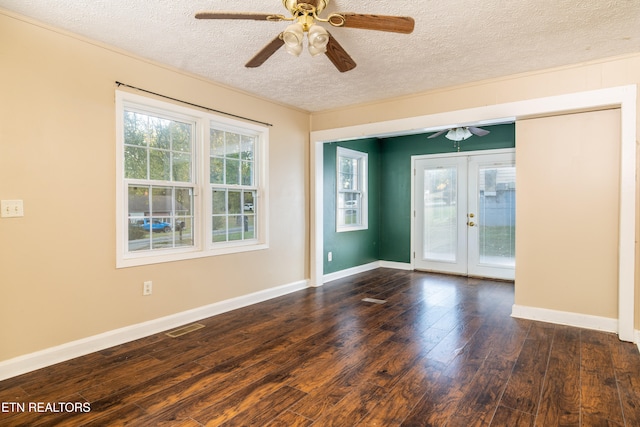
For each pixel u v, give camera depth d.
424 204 6.13
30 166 2.46
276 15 1.94
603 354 2.73
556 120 3.43
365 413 1.96
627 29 2.58
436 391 2.19
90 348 2.76
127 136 3.07
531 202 3.56
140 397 2.12
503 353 2.75
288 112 4.61
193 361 2.61
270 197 4.36
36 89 2.48
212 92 3.66
